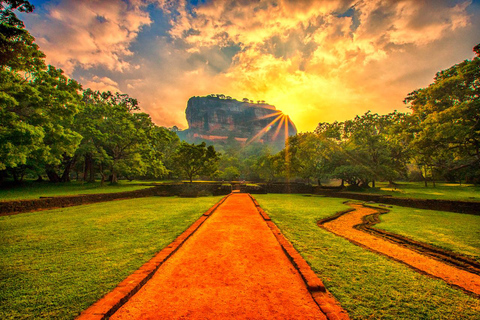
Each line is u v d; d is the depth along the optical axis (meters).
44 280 3.29
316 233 6.37
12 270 3.65
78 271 3.61
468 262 4.48
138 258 4.19
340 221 9.13
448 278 3.70
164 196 22.05
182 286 3.21
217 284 3.27
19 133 11.88
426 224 8.29
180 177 49.81
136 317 2.48
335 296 2.90
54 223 7.55
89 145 25.67
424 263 4.39
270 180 50.19
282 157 36.31
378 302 2.78
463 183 31.55
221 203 14.40
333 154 28.83
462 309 2.67
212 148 33.97
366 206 14.23
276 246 5.14
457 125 12.42
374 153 26.34
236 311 2.60
